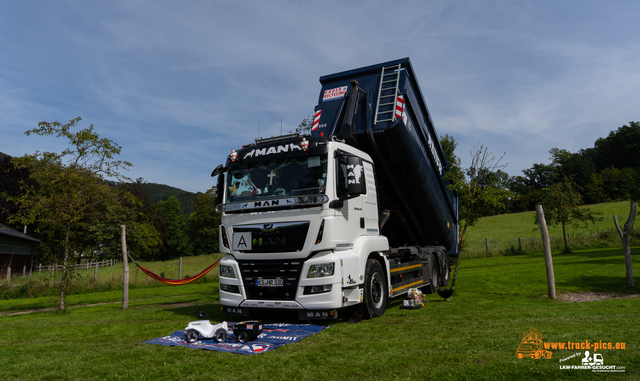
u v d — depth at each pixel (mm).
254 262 6746
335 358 4234
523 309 7301
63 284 10539
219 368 4051
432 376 3471
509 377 3338
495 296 9898
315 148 6691
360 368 3840
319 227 6340
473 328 5559
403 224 10297
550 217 27203
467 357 3992
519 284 11836
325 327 6219
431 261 10609
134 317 8359
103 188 11039
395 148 8742
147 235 67188
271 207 6645
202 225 76875
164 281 10852
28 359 4691
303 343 5160
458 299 9562
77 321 8133
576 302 8172
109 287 17297
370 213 7719
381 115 8477
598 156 90688
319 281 6223
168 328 6688
